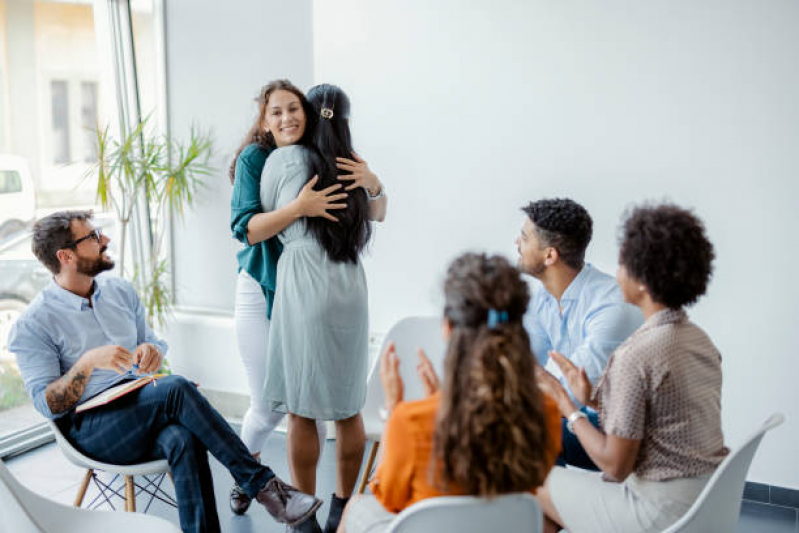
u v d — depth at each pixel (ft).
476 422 4.65
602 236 10.43
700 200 9.86
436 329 9.18
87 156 12.72
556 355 6.55
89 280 8.64
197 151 12.76
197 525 7.82
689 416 5.66
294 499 8.02
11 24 11.35
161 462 7.91
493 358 4.72
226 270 13.38
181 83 13.25
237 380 13.06
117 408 7.95
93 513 6.43
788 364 9.72
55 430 7.91
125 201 13.29
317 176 7.99
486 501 4.71
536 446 4.78
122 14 13.14
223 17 12.82
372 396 8.94
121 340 8.78
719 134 9.66
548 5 10.28
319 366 8.12
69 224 8.30
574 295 7.82
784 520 9.55
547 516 6.70
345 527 5.85
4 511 5.84
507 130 10.76
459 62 10.89
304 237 8.09
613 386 5.76
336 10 11.51
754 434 5.43
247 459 8.05
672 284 5.66
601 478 6.29
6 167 11.32
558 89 10.39
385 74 11.35
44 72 11.90
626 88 10.03
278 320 8.25
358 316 8.28
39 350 8.13
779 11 9.20
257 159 8.38
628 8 9.88
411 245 11.58
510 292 4.81
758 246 9.66
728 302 9.88
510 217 10.93
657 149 10.00
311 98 8.25
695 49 9.63
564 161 10.52
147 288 12.97
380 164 11.59
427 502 4.68
